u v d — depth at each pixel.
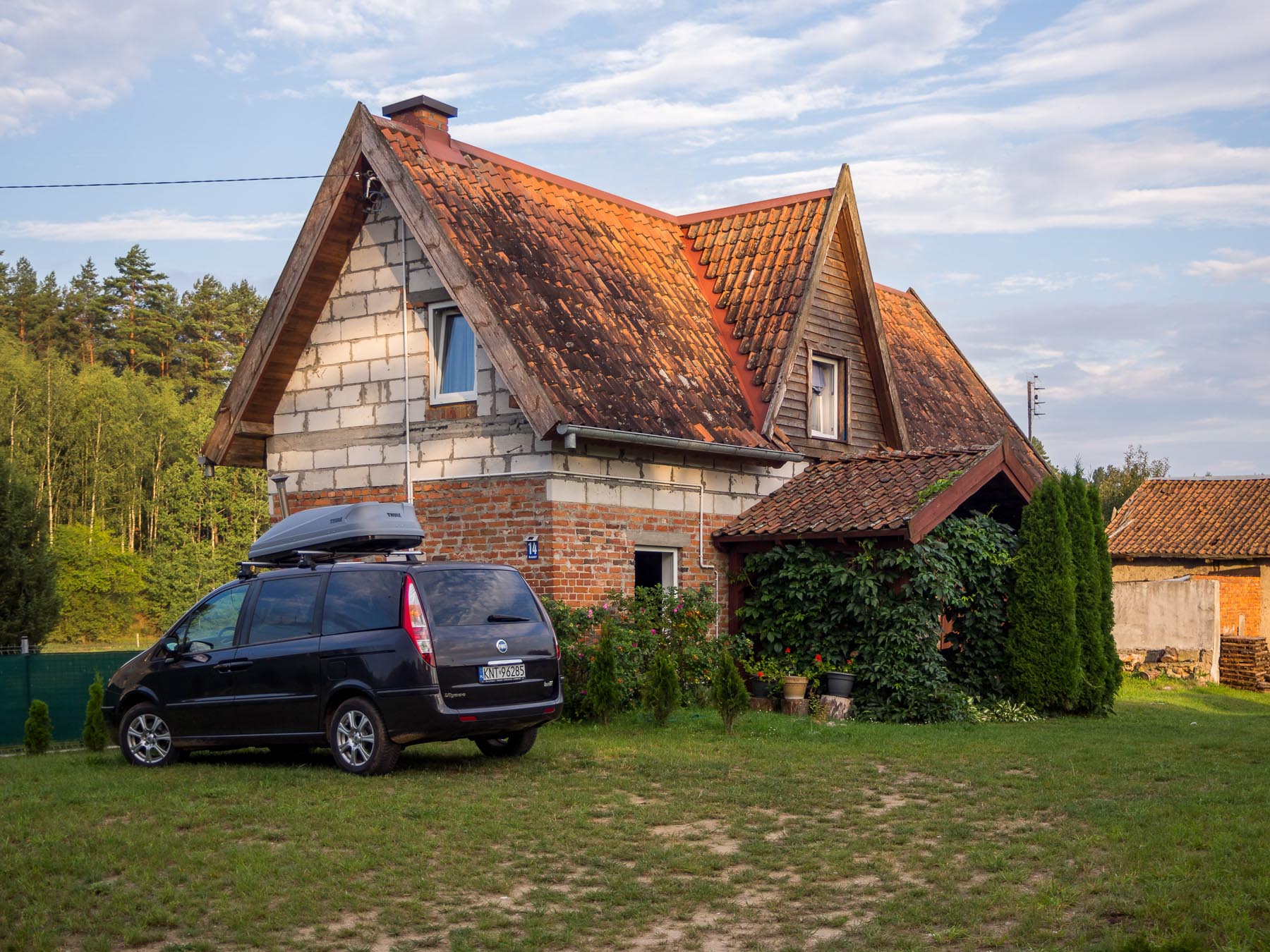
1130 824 8.48
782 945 6.30
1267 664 26.97
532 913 6.80
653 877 7.51
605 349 16.77
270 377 18.66
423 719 10.46
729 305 19.86
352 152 17.22
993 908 6.66
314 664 11.02
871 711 16.11
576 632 15.20
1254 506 35.34
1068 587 17.33
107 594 69.12
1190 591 27.36
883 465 18.53
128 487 76.25
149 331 91.31
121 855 7.85
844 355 20.95
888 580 16.25
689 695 16.19
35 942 6.27
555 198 19.25
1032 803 9.45
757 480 18.88
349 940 6.42
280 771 10.80
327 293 18.39
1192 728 15.38
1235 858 7.31
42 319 92.81
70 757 12.96
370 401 17.88
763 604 17.66
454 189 17.34
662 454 17.27
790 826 8.83
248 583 11.88
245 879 7.31
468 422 16.69
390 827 8.55
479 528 16.42
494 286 16.08
